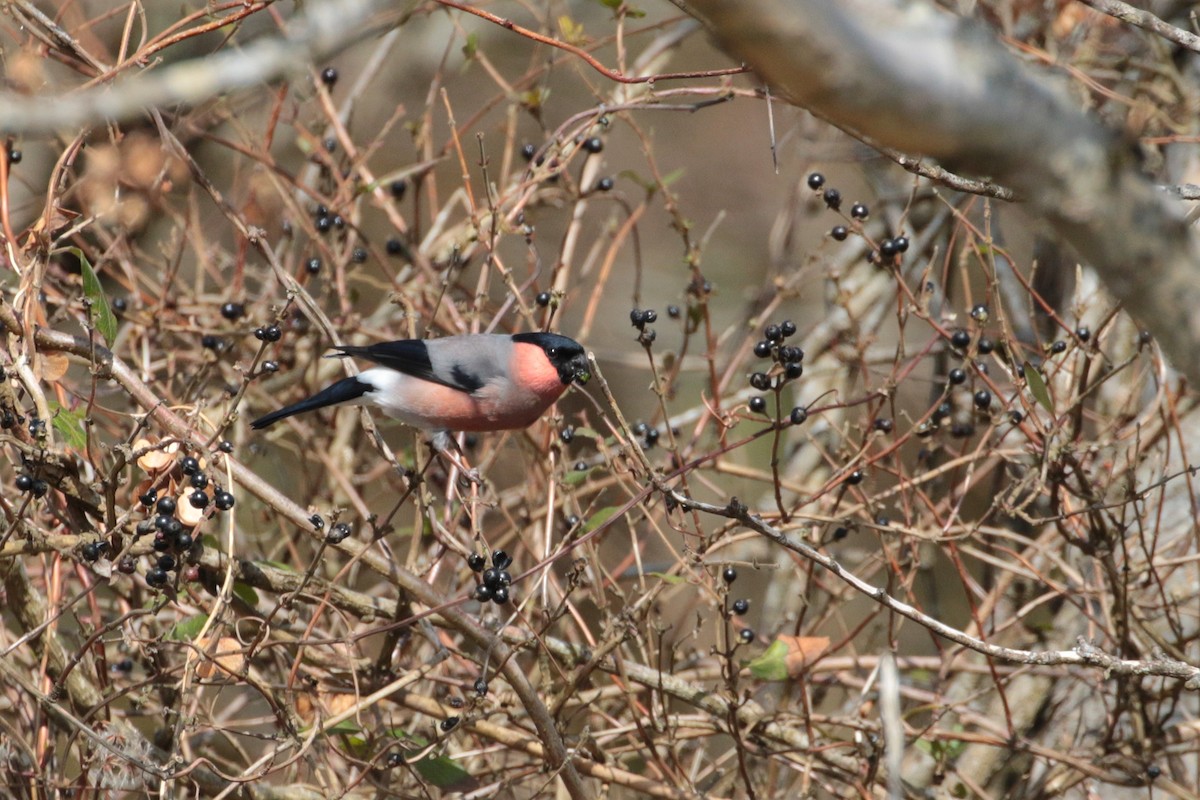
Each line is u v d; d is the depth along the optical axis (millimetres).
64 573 9117
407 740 7594
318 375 10711
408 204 15766
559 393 9188
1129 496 8383
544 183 11320
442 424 9164
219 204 8797
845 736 9703
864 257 12375
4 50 8297
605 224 12297
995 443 9180
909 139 3580
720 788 9609
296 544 10695
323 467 10797
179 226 10727
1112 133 3809
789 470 12641
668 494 7086
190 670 6871
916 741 8773
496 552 7535
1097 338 8508
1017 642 10383
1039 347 8906
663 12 16750
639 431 9258
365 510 9555
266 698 7414
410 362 8984
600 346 16422
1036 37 10367
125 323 11352
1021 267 11812
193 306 10375
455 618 7660
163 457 7250
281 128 13844
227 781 7500
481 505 8562
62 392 8172
